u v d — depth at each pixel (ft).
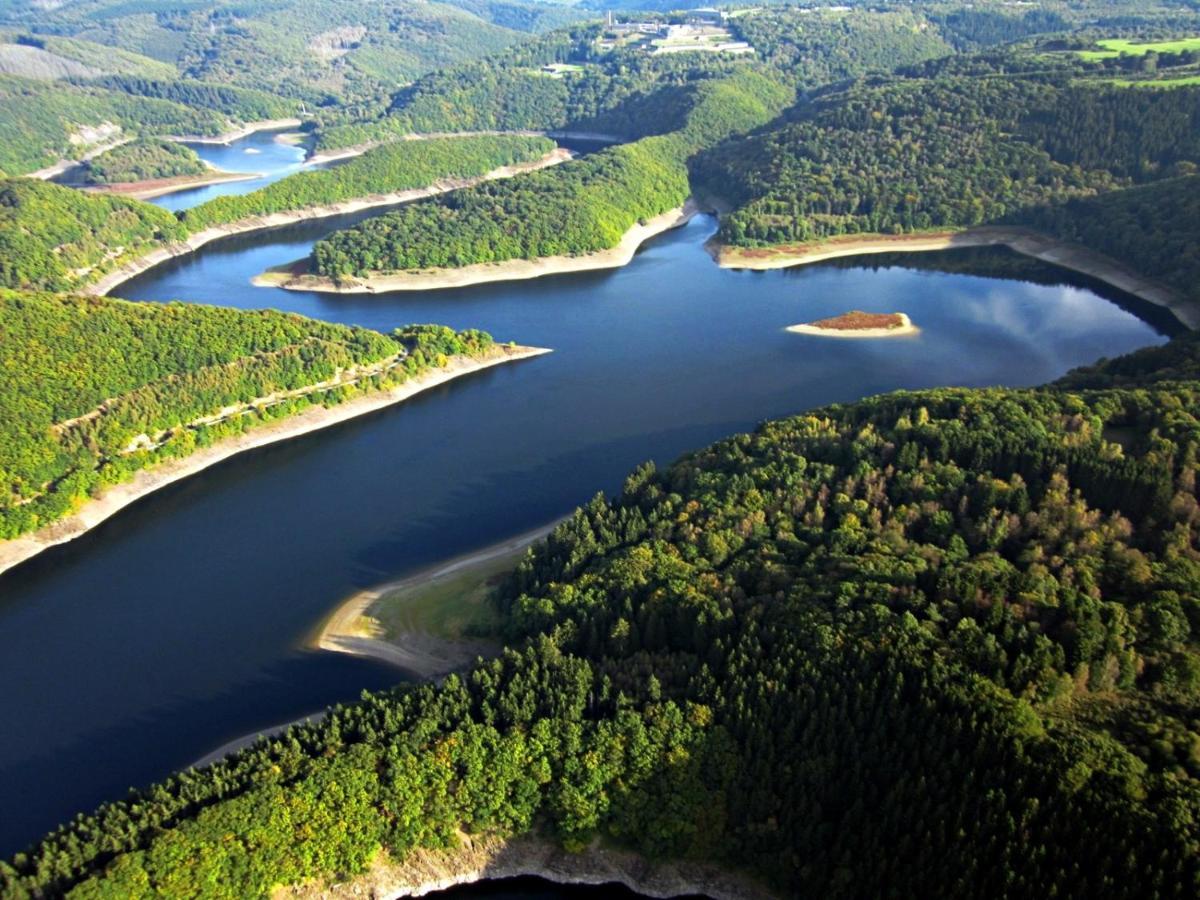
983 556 475.72
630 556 538.88
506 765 423.23
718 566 526.98
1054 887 337.72
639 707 440.04
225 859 384.47
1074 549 470.39
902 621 434.71
